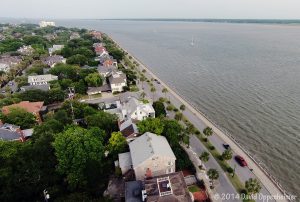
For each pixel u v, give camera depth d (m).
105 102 129.50
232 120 109.62
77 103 112.81
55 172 70.56
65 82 147.12
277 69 184.12
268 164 81.12
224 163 78.31
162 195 56.16
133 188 62.00
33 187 65.88
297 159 83.38
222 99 132.50
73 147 70.75
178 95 139.12
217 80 164.25
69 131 77.75
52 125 87.88
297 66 190.25
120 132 82.69
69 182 67.06
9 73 177.50
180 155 76.56
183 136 85.19
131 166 72.31
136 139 79.44
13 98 122.06
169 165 71.44
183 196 56.81
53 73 164.62
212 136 94.50
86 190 66.50
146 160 68.25
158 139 78.12
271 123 105.62
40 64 195.00
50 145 75.88
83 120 102.69
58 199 59.47
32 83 152.88
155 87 152.38
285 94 134.88
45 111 115.69
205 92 143.88
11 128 92.81
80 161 69.06
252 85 151.12
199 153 83.62
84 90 143.62
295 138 94.56
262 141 93.44
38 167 69.12
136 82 160.50
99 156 72.94
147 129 83.12
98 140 77.31
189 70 191.88
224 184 69.56
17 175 65.38
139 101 109.19
